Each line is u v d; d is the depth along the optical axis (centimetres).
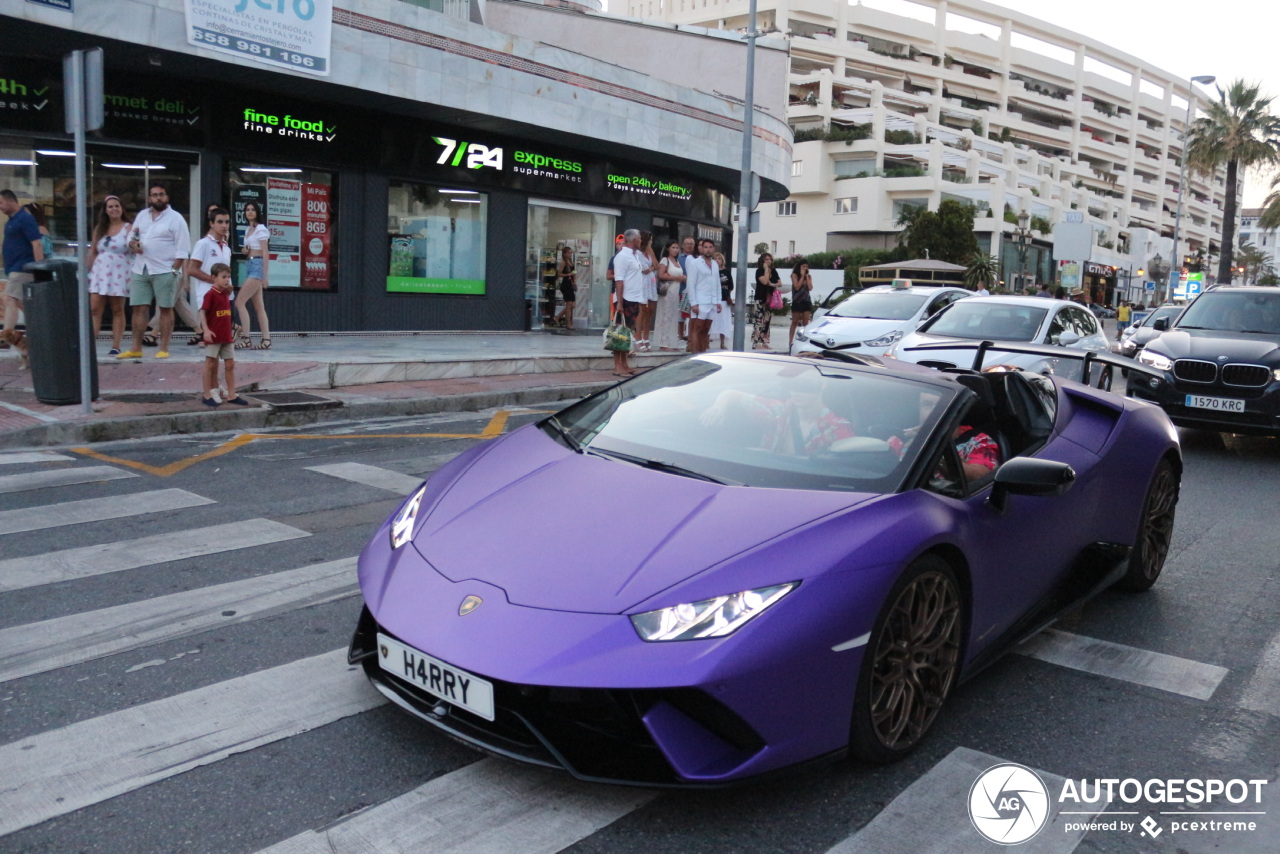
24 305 812
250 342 1298
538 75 1634
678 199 2169
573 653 250
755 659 251
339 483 642
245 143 1382
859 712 279
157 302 1052
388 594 289
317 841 248
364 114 1523
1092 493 422
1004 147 8444
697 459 341
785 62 2592
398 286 1625
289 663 356
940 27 8925
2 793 266
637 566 272
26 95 1208
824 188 7031
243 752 291
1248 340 944
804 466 333
